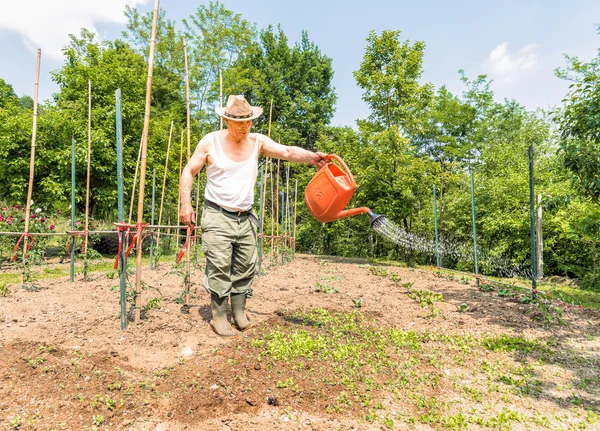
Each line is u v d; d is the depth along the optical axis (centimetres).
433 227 1917
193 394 288
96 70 1403
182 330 421
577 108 633
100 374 308
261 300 589
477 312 586
